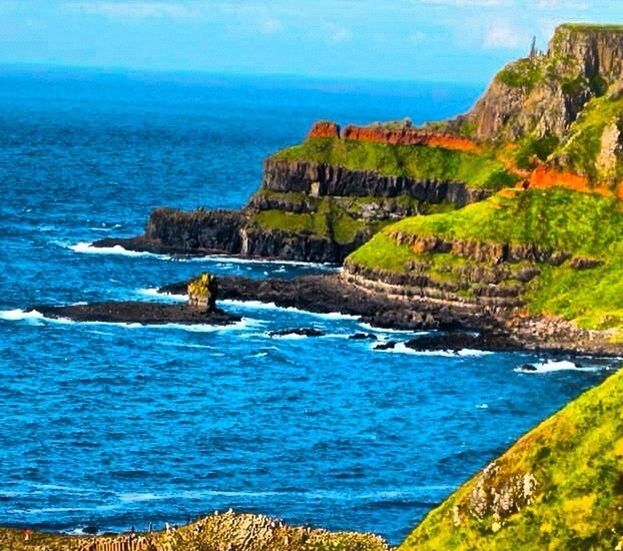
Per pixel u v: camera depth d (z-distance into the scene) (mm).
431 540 125438
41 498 176000
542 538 119875
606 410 126688
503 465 125875
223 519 143500
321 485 186625
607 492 120750
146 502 175750
